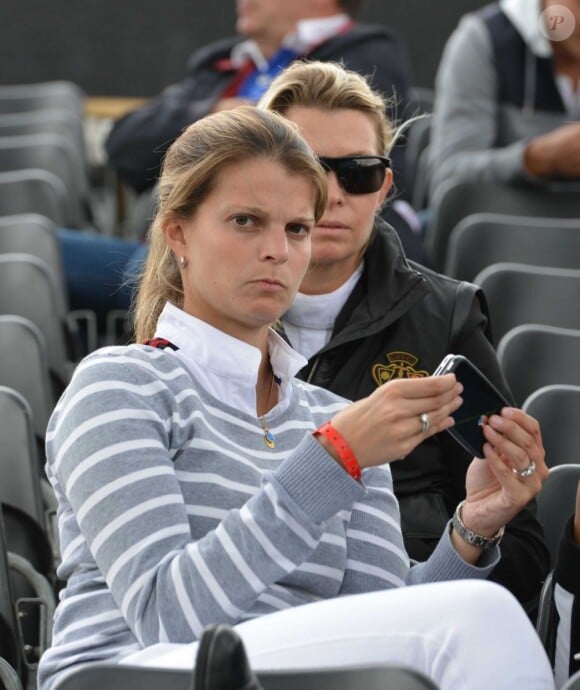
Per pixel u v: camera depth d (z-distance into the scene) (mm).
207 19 30547
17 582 10617
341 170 10703
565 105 19109
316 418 8930
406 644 7113
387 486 8977
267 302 8188
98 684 6727
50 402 12594
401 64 19016
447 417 7730
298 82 10961
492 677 7012
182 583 7348
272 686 6586
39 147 21000
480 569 8711
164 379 8180
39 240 15820
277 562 7316
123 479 7691
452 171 18859
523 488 8461
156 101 20844
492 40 19156
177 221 8391
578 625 8875
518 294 14562
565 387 11547
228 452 8133
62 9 30484
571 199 18000
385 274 11047
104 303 17312
